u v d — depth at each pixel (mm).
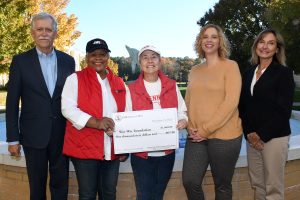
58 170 3549
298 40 21375
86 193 3270
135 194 3986
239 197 4137
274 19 21797
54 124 3461
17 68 3402
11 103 3383
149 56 3285
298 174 4457
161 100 3357
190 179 3500
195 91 3479
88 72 3305
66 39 25734
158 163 3396
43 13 3459
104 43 3293
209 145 3430
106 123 3154
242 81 3719
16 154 3461
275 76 3479
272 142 3502
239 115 3701
